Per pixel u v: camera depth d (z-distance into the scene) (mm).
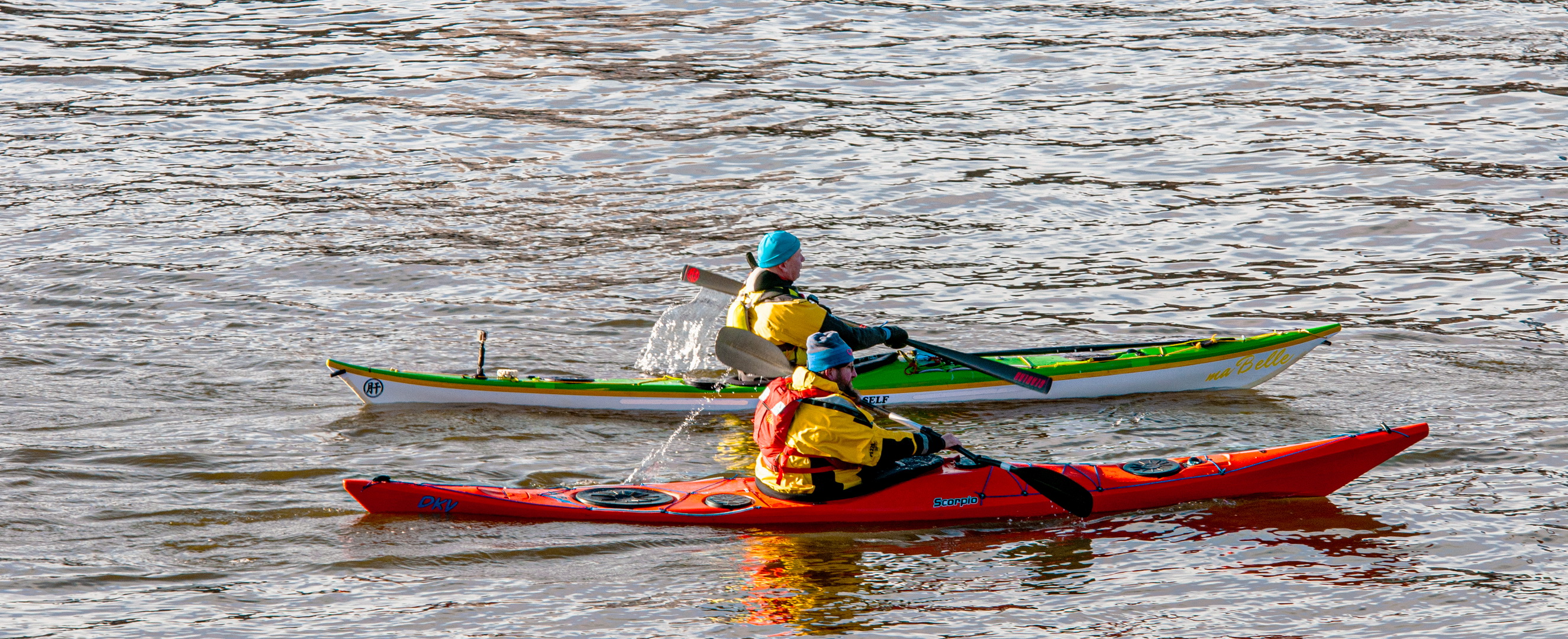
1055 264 52625
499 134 72250
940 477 28328
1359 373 40344
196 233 55781
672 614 23688
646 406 37062
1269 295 48688
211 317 45344
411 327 44844
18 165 65688
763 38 91562
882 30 93500
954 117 74312
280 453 32188
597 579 25125
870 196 61500
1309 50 86062
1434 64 81750
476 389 36812
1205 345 39500
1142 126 71812
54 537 26469
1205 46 88062
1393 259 52281
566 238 56094
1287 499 29641
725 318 46438
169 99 79000
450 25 96688
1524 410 36062
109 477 29969
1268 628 23312
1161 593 24750
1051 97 77812
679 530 27469
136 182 63312
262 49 91000
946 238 55938
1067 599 24484
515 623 23266
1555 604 24203
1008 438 35000
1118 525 28062
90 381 38219
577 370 40750
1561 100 73625
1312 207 58750
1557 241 53594
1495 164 63656
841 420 26969
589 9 100688
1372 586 25000
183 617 23156
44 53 89250
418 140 71312
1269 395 38812
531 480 31000
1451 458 32125
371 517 27844
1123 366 38938
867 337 35438
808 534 27391
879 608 24078
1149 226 57031
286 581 24797
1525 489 29891
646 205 60812
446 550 26266
